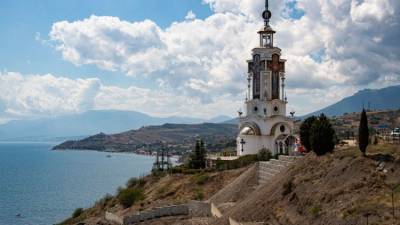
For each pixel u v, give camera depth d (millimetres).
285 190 57406
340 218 44000
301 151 87250
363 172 51125
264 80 118062
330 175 54406
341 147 71312
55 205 164875
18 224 132000
